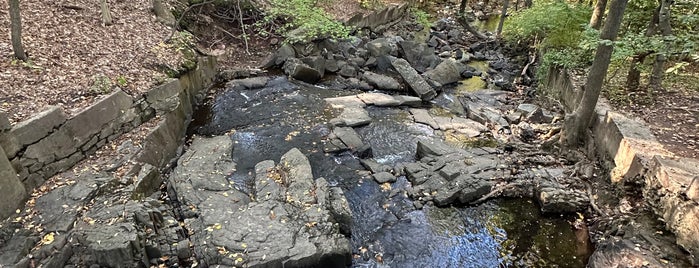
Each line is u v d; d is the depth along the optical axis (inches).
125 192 275.7
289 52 621.0
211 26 636.7
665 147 308.5
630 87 434.0
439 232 307.7
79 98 322.3
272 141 413.1
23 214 241.4
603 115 376.8
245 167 361.1
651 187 278.5
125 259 224.4
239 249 243.1
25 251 217.9
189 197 297.4
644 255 243.0
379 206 330.6
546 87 562.9
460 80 664.4
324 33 615.2
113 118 332.5
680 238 243.3
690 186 239.9
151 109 378.6
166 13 548.1
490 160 382.0
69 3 457.1
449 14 1130.7
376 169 375.6
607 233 292.4
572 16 534.0
